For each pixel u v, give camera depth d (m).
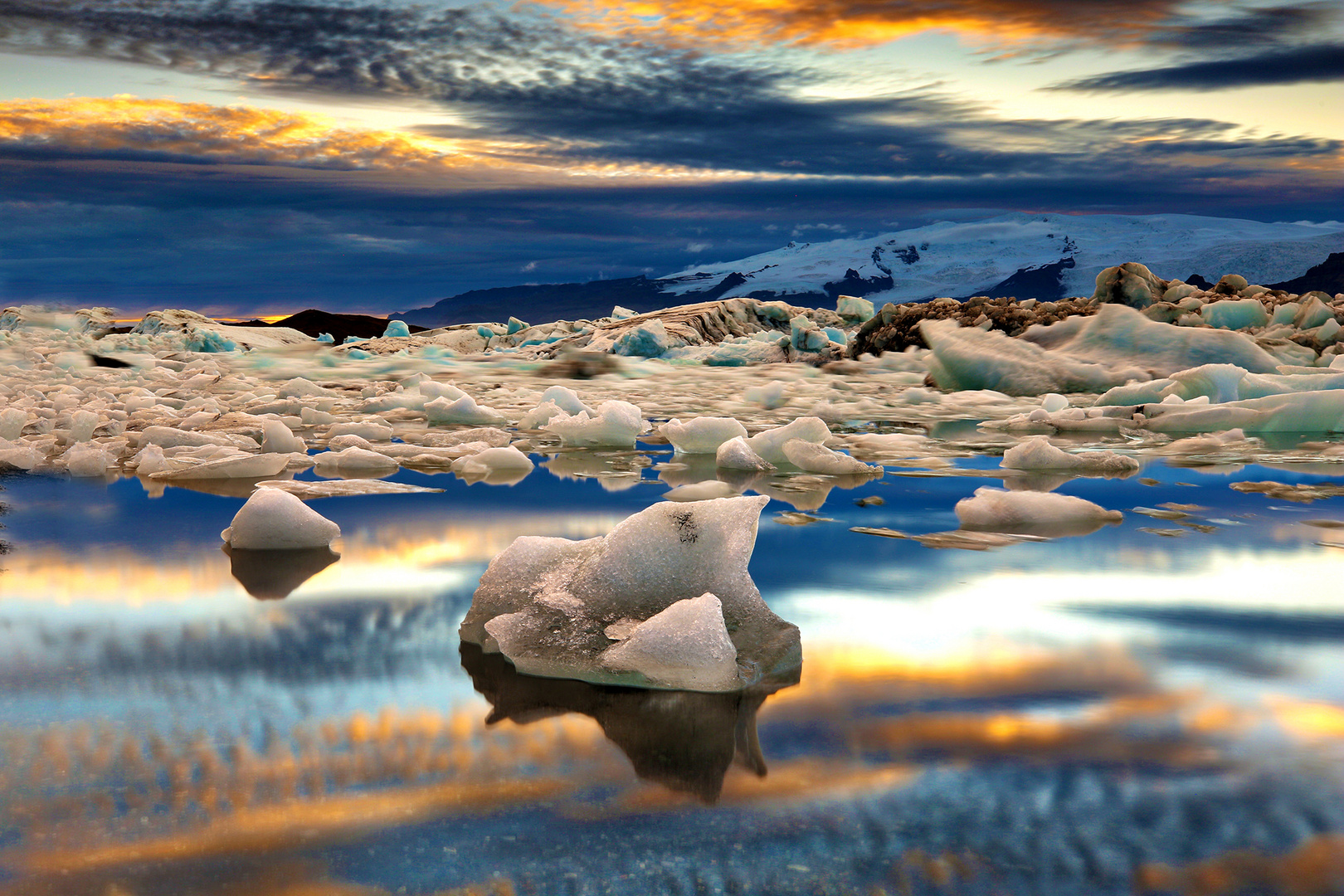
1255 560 2.34
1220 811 1.04
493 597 1.72
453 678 1.49
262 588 2.06
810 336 12.80
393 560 2.34
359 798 1.07
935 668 1.54
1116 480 3.79
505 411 7.47
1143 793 1.09
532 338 17.48
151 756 1.18
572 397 6.68
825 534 2.67
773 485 3.67
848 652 1.62
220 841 0.97
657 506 1.76
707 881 0.90
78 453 3.89
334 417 6.28
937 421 6.82
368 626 1.78
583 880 0.90
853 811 1.04
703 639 1.44
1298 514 3.00
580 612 1.62
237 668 1.53
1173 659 1.58
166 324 19.61
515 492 3.48
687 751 1.20
